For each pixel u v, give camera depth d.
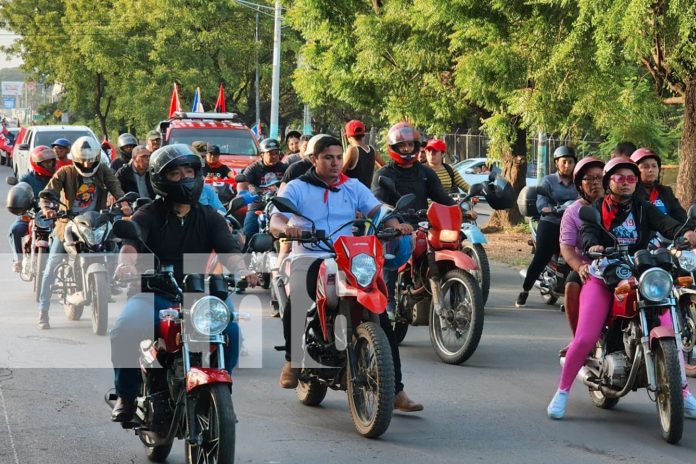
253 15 59.34
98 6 63.06
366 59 23.64
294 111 67.25
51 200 13.23
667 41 17.08
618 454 8.12
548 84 19.27
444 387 10.33
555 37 19.52
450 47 21.55
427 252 11.62
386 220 9.12
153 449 7.75
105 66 60.09
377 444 8.31
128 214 13.01
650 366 8.46
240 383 10.38
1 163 61.03
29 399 9.61
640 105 20.16
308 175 9.29
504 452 8.13
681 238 9.27
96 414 9.13
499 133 22.58
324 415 9.23
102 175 14.11
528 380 10.68
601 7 16.36
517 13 20.08
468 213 14.29
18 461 7.75
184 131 25.67
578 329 9.05
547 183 14.65
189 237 7.70
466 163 40.41
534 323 13.97
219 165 19.83
